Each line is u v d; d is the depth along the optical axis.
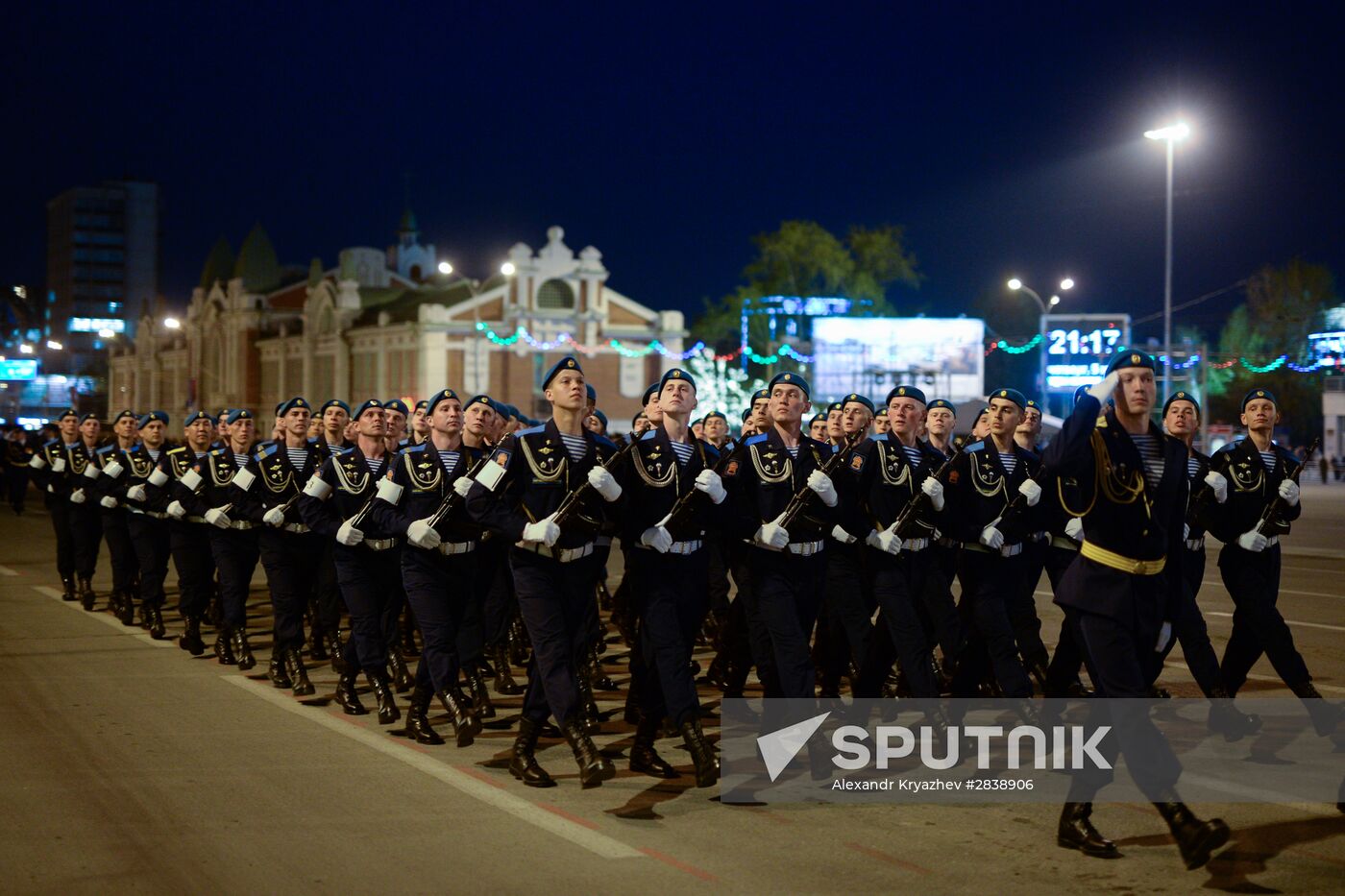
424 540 8.04
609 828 6.72
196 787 7.49
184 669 11.42
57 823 6.81
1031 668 9.28
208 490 11.52
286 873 6.03
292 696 10.25
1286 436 64.50
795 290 65.75
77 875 6.02
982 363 56.31
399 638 10.43
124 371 110.62
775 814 6.98
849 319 56.59
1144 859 6.25
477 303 65.75
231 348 84.88
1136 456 6.21
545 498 7.33
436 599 8.43
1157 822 6.84
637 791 7.44
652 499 7.40
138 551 13.25
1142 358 6.23
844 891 5.79
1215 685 8.49
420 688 8.76
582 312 67.62
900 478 8.59
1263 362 57.00
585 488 7.26
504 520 7.23
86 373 167.75
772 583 7.70
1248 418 8.82
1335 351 41.69
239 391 83.38
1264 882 5.93
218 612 13.10
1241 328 67.50
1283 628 8.53
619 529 7.57
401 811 7.02
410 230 96.62
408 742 8.66
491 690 10.75
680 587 7.38
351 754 8.32
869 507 8.54
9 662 11.77
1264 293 62.34
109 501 14.09
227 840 6.51
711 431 13.90
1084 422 6.14
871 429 10.80
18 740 8.66
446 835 6.59
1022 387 82.69
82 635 13.41
